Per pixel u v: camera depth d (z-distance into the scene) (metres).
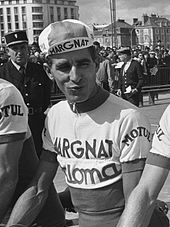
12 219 2.52
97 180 2.35
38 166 2.64
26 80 5.11
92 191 2.37
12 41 5.19
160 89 15.66
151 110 13.76
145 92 15.37
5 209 2.65
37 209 2.58
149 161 2.09
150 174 2.07
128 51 9.66
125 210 2.03
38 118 4.98
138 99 9.84
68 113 2.42
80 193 2.41
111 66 11.06
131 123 2.30
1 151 2.62
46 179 2.60
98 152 2.34
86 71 2.29
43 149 2.63
